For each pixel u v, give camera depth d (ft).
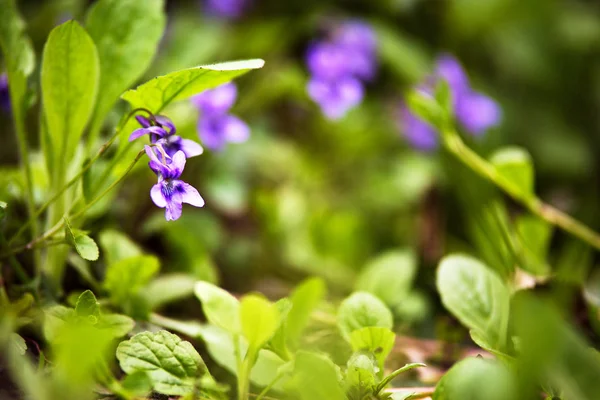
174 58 1.65
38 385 0.95
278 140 1.85
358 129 1.94
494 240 1.32
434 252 1.52
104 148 1.09
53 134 1.13
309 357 1.00
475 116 1.67
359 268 1.52
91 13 1.16
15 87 1.13
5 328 0.99
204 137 1.35
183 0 2.01
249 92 1.83
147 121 1.07
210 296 1.06
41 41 1.52
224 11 2.01
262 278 1.49
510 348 1.08
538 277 1.23
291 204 1.56
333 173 1.91
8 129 1.48
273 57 2.01
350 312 1.08
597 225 1.79
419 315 1.28
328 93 1.66
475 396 0.98
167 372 1.02
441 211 1.66
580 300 1.20
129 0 1.17
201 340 1.12
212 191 1.52
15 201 1.20
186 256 1.28
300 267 1.50
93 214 1.19
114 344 1.07
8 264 1.15
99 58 1.16
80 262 1.16
